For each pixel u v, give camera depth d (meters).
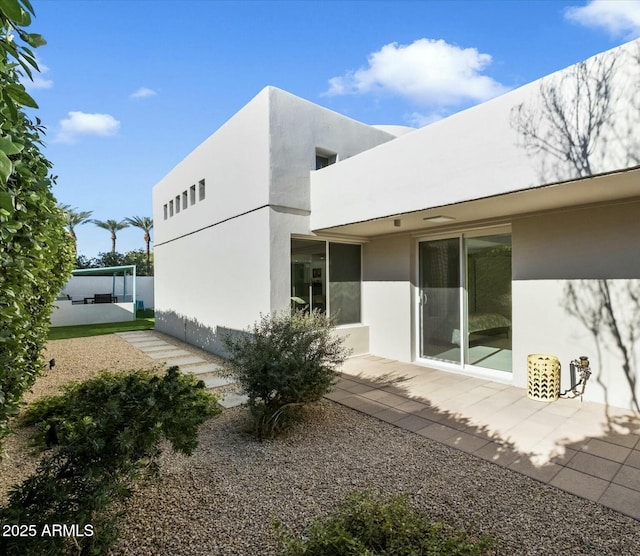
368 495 2.79
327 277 8.28
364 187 6.43
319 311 7.70
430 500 3.06
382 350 8.52
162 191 13.59
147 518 2.83
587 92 3.82
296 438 4.34
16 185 2.62
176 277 12.23
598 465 3.62
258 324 6.97
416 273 7.97
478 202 5.06
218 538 2.61
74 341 11.56
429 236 7.59
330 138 8.01
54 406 4.72
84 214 32.59
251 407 4.47
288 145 7.26
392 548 2.19
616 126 3.61
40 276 4.26
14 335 2.84
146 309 24.81
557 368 5.53
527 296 6.03
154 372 6.49
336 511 2.89
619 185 4.17
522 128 4.36
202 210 9.98
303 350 4.75
